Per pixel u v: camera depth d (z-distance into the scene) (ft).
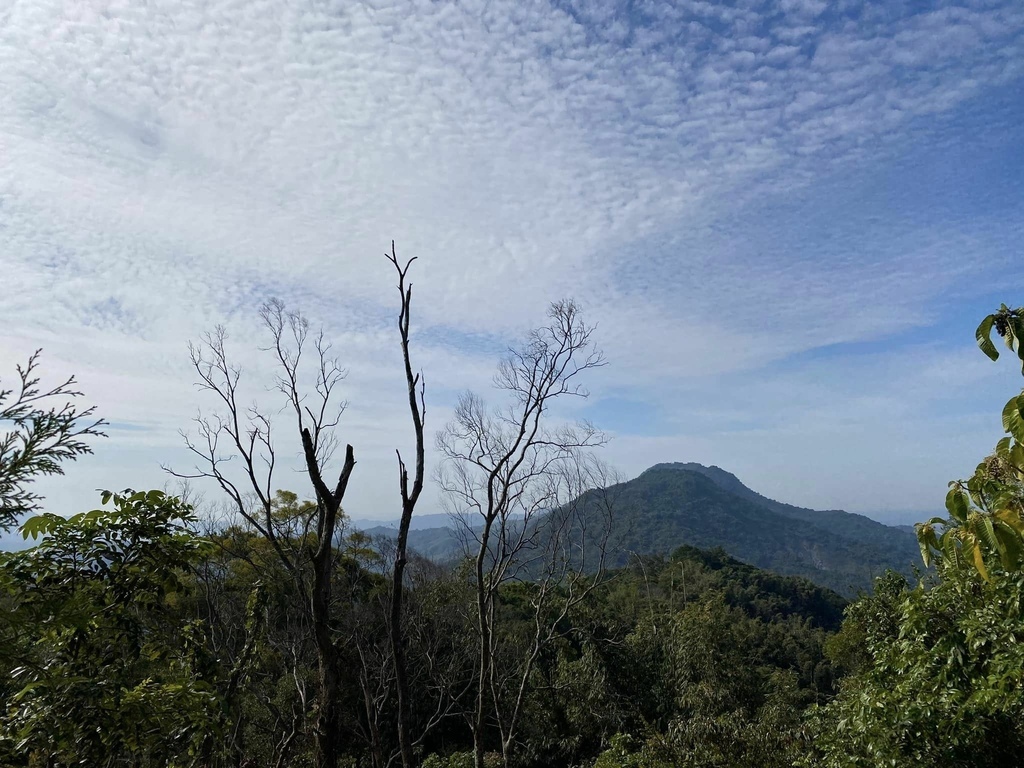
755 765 32.94
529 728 61.41
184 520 15.44
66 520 13.71
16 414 10.99
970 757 19.49
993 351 9.55
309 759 35.83
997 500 9.53
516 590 76.38
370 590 52.13
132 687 14.06
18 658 11.33
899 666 22.81
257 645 26.08
